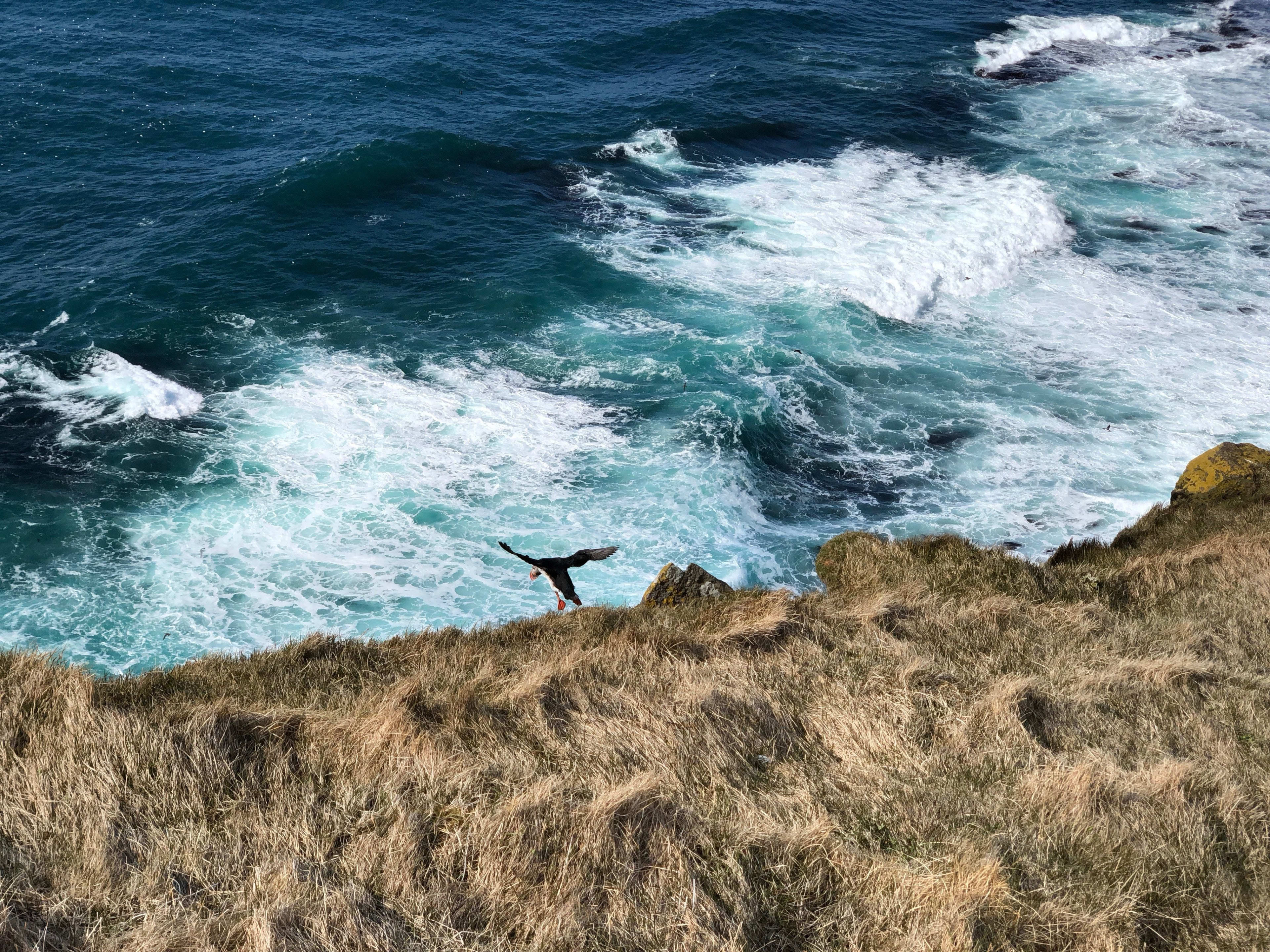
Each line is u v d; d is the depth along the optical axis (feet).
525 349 113.50
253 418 100.01
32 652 32.09
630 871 23.27
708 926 22.07
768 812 26.50
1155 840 26.25
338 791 25.68
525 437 98.68
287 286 123.44
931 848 25.62
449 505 89.40
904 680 34.55
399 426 99.45
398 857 23.12
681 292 125.39
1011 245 134.92
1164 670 38.34
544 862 23.43
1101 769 29.22
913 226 139.33
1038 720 33.01
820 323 118.93
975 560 55.62
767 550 86.48
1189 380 109.81
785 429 102.63
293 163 148.66
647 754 28.71
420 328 116.67
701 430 100.01
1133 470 97.09
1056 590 52.85
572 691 32.71
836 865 24.38
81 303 115.96
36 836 22.80
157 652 72.95
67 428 96.27
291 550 83.71
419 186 147.84
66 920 20.61
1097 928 22.84
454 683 34.27
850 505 93.30
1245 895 25.14
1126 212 146.30
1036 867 24.84
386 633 75.41
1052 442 101.30
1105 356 114.32
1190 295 125.39
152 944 19.81
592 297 123.85
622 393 106.63
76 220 134.31
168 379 104.47
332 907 21.34
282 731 28.14
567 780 26.71
